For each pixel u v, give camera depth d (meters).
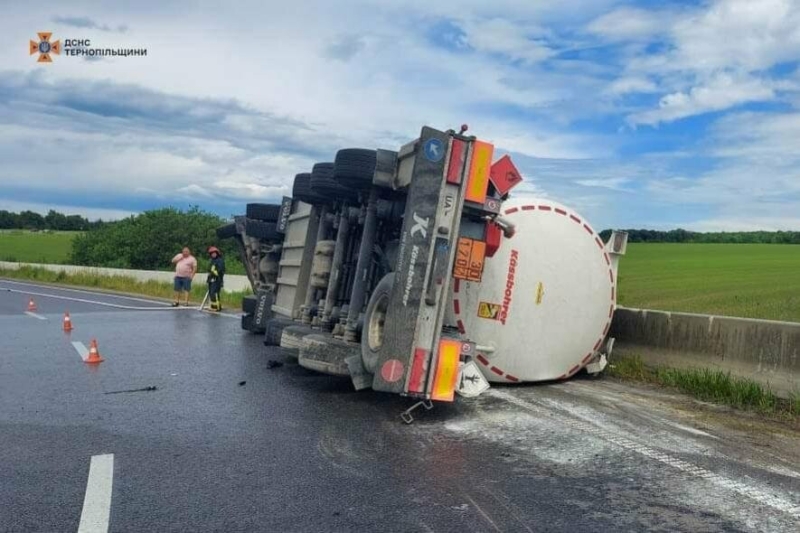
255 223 14.20
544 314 8.55
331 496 4.82
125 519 4.43
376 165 7.58
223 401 7.75
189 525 4.34
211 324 16.27
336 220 10.25
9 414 7.12
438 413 7.16
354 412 7.22
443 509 4.59
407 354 6.56
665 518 4.45
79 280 35.12
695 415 7.09
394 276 6.71
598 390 8.46
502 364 8.44
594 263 8.90
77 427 6.62
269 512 4.54
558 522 4.38
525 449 5.90
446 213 6.62
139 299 25.08
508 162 7.14
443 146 6.62
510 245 8.38
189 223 56.31
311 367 8.05
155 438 6.24
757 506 4.65
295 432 6.45
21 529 4.28
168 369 9.84
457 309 8.15
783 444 6.06
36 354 11.16
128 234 55.41
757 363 7.88
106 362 10.42
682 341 8.92
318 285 10.20
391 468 5.41
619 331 9.93
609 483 5.07
